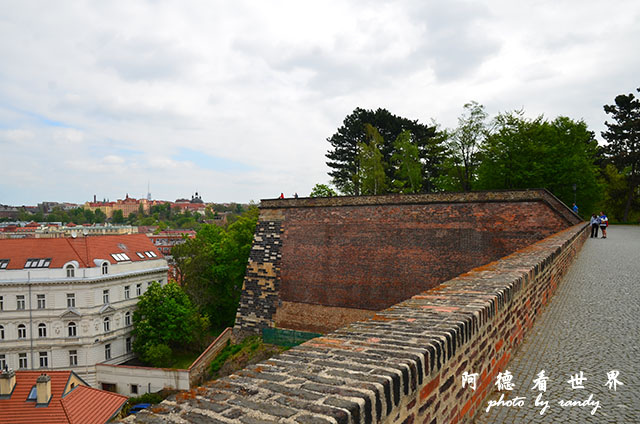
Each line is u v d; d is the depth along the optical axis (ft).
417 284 93.71
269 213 116.98
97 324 142.41
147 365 152.25
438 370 12.85
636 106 233.96
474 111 167.43
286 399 8.59
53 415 79.51
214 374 116.37
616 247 91.30
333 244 104.99
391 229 97.81
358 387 9.21
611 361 23.08
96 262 144.36
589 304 38.09
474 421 16.47
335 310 103.55
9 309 136.56
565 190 158.81
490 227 87.92
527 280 28.68
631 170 231.71
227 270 170.40
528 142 158.40
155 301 149.79
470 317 16.22
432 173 208.95
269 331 113.80
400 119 207.82
